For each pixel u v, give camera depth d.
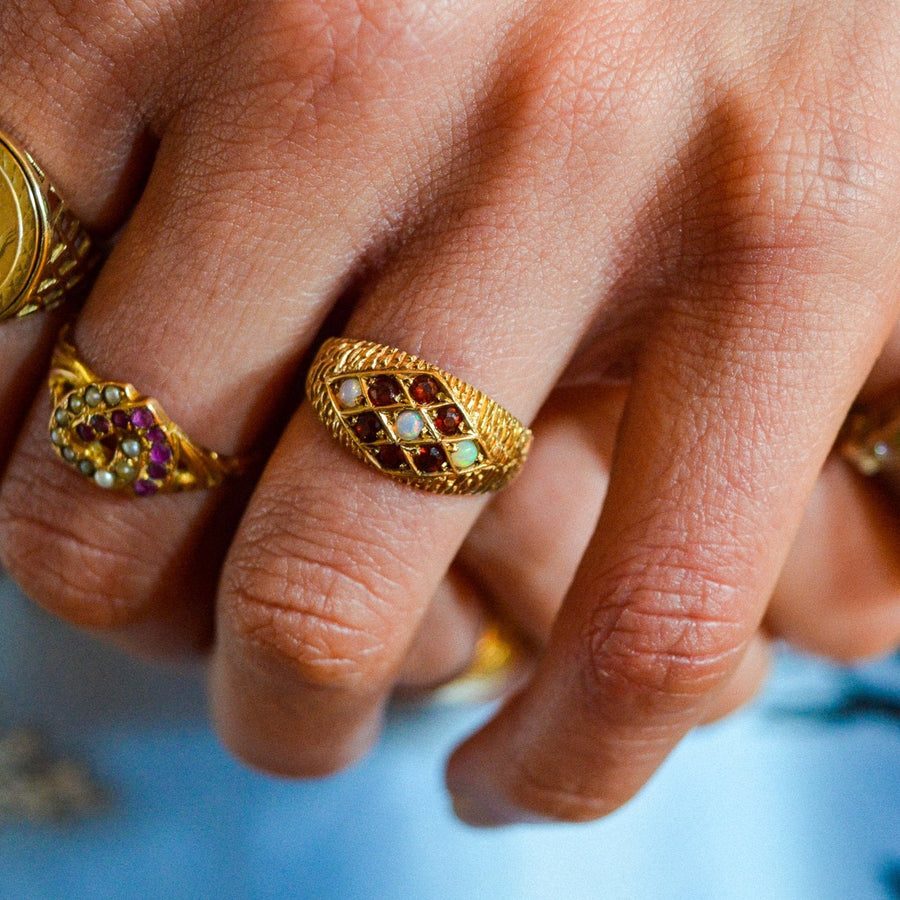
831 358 0.22
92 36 0.22
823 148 0.22
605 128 0.22
